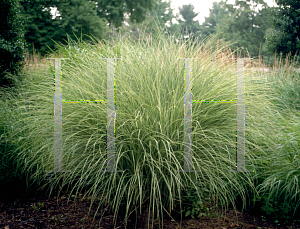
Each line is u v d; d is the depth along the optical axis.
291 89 6.46
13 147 3.86
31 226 2.95
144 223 2.94
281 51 11.52
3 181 3.92
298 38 11.30
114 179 2.84
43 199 3.61
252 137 3.36
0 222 3.04
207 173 2.83
